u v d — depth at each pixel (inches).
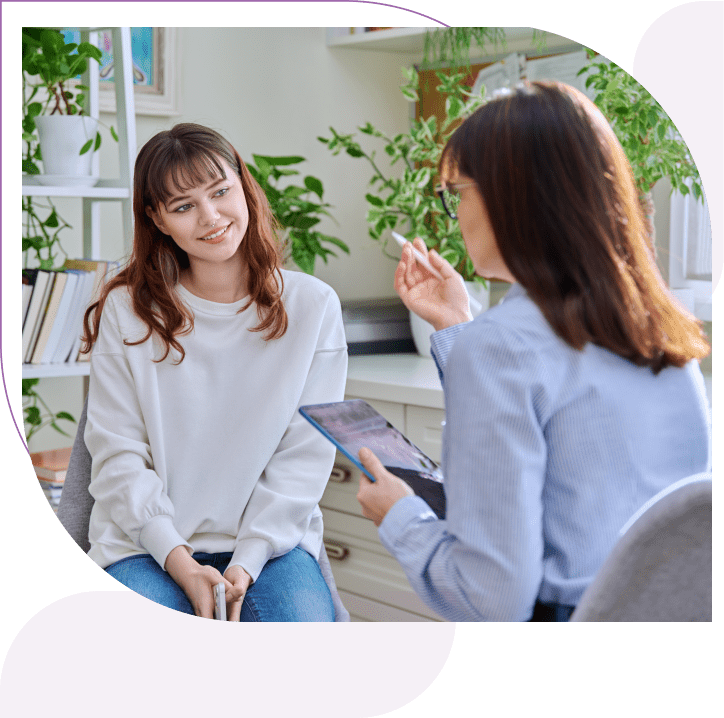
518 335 33.3
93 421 59.5
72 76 78.4
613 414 34.2
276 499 57.9
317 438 60.6
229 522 59.5
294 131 104.0
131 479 57.1
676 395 35.9
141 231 61.0
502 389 32.8
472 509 32.8
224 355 60.9
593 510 34.6
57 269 76.7
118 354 60.6
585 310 33.9
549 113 34.9
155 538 56.0
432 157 96.3
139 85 92.0
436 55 101.6
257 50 100.0
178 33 93.7
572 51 82.0
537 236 34.3
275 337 61.4
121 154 77.2
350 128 107.7
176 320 60.6
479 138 35.6
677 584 36.4
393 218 99.5
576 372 33.7
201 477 59.7
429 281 50.2
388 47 104.7
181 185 59.0
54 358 72.5
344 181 108.0
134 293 60.9
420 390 73.5
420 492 40.1
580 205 34.3
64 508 59.3
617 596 35.9
